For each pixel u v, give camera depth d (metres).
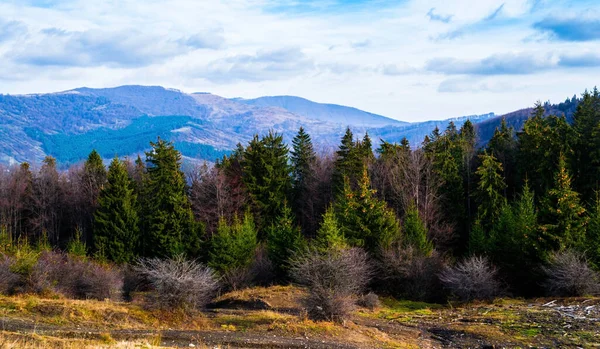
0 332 17.06
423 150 63.69
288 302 31.72
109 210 55.84
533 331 22.34
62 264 35.16
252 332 21.05
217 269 40.53
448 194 57.50
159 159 62.38
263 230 57.38
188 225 53.00
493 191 51.97
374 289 38.56
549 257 34.16
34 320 20.62
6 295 27.83
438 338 22.36
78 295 33.38
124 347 15.87
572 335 21.34
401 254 38.41
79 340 17.03
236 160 73.75
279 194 62.34
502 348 20.08
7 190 71.00
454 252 52.94
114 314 22.20
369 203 41.94
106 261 47.66
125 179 57.62
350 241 40.41
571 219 35.72
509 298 34.12
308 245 40.06
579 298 30.36
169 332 20.20
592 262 33.94
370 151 72.06
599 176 51.25
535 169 55.25
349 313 23.48
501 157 64.19
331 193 65.12
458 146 66.50
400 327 24.27
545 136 54.94
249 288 38.34
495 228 43.59
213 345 18.38
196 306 24.50
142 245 56.22
